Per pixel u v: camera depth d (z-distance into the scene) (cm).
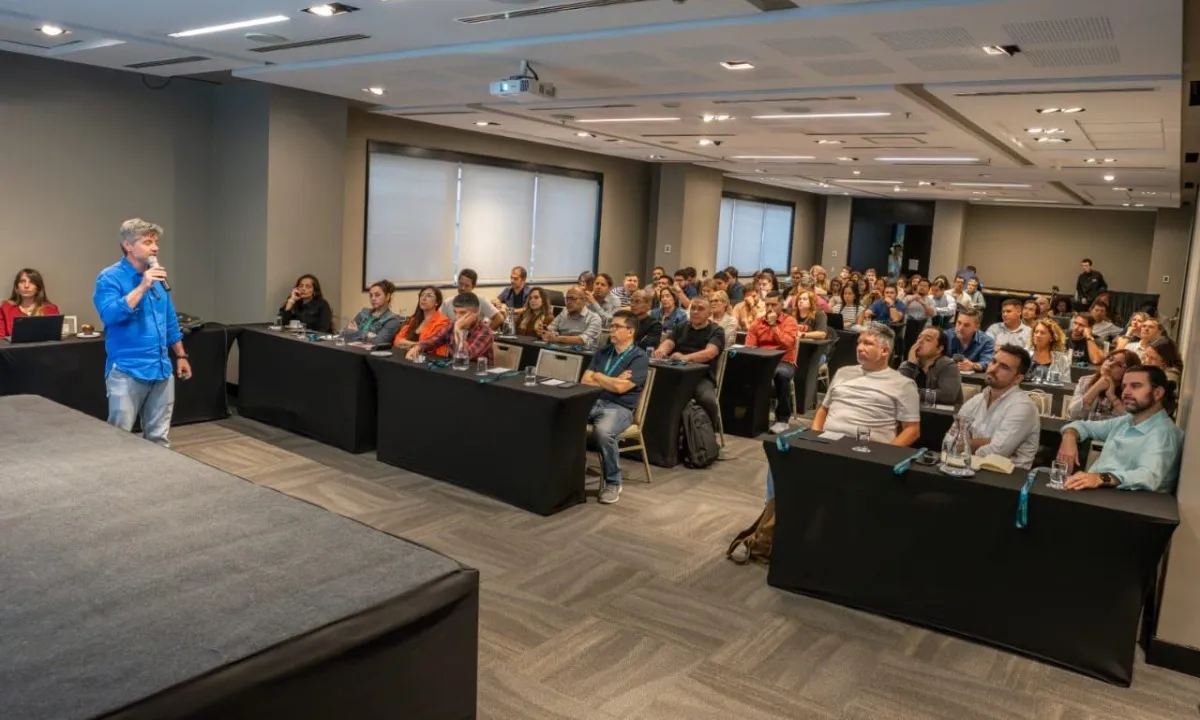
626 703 289
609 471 504
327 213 755
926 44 419
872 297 1177
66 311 668
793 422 715
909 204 1859
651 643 333
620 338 518
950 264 1820
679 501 508
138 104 691
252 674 140
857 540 364
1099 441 397
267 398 637
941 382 472
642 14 403
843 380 414
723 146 960
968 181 1198
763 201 1702
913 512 347
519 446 474
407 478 523
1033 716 293
